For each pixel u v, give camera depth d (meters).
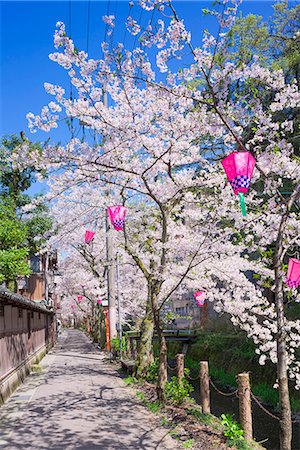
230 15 6.10
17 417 9.13
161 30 6.77
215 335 22.53
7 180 20.89
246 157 4.96
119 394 11.59
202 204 10.99
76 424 8.44
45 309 20.77
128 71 7.42
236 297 11.57
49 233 21.06
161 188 10.67
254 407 14.12
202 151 11.13
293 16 18.48
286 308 16.53
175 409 9.33
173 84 7.61
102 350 27.33
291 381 14.47
